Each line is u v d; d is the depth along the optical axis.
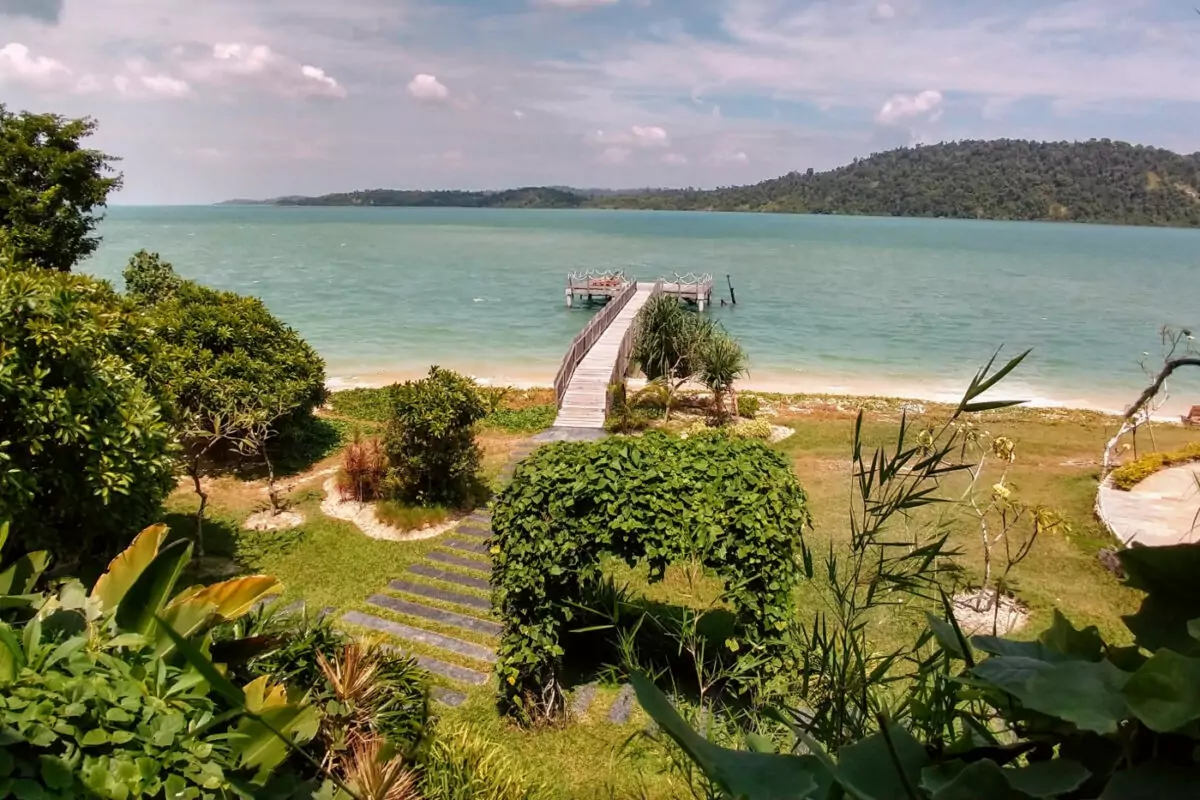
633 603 8.57
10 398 6.94
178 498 13.49
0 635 2.20
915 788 0.91
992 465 16.22
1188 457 15.16
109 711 2.25
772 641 6.62
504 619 7.68
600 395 19.91
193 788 2.24
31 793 1.97
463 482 13.59
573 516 7.59
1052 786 0.76
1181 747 0.75
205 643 2.73
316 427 18.19
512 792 5.42
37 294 7.22
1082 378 26.88
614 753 5.02
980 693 1.19
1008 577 10.41
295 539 12.05
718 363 19.23
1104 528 12.46
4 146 18.73
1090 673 0.82
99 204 20.94
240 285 48.66
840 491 14.02
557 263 67.62
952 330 35.75
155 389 10.59
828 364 28.89
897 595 5.45
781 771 0.94
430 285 50.31
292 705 2.63
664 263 69.25
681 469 7.66
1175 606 0.93
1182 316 39.97
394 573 10.98
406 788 3.91
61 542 7.48
